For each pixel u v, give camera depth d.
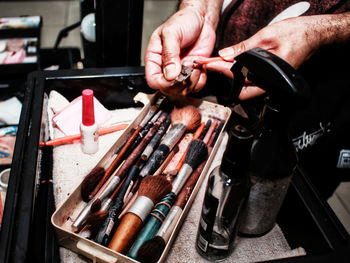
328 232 0.50
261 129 0.44
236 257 0.53
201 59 0.67
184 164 0.58
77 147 0.68
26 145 0.58
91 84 0.73
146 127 0.66
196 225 0.57
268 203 0.49
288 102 0.40
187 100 0.73
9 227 0.47
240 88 0.57
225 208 0.47
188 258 0.53
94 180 0.56
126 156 0.62
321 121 0.84
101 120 0.73
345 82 0.78
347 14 0.66
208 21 0.78
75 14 2.22
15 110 1.00
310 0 0.70
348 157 0.89
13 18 1.32
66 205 0.51
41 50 1.23
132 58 0.86
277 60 0.41
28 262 0.44
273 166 0.45
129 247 0.49
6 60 1.18
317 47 0.64
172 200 0.54
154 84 0.67
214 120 0.72
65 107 0.71
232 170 0.42
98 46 0.83
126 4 0.75
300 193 0.55
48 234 0.52
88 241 0.46
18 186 0.51
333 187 0.99
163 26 0.70
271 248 0.55
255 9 0.76
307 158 0.92
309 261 0.46
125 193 0.56
